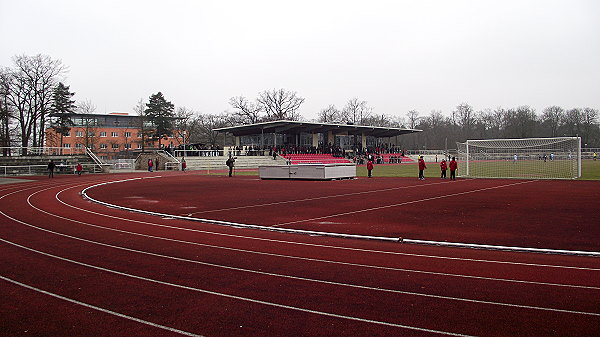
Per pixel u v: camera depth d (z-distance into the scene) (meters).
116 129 103.38
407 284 7.15
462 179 34.31
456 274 7.70
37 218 15.30
